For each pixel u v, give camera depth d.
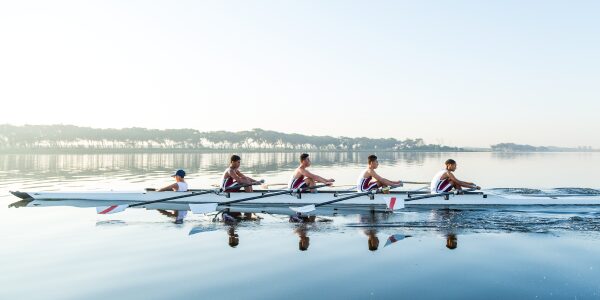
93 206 12.95
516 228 9.31
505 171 36.56
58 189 18.72
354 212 11.87
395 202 12.69
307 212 11.70
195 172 33.38
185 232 8.95
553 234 8.62
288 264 6.55
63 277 5.94
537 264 6.43
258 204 13.45
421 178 28.05
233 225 9.75
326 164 53.19
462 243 7.82
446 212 11.78
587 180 26.34
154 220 10.45
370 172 13.38
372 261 6.68
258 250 7.40
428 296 5.20
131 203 13.66
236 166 13.84
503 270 6.16
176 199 13.85
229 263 6.62
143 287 5.55
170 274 6.07
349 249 7.43
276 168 39.81
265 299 5.11
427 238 8.28
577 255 6.92
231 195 13.73
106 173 30.98
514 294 5.25
